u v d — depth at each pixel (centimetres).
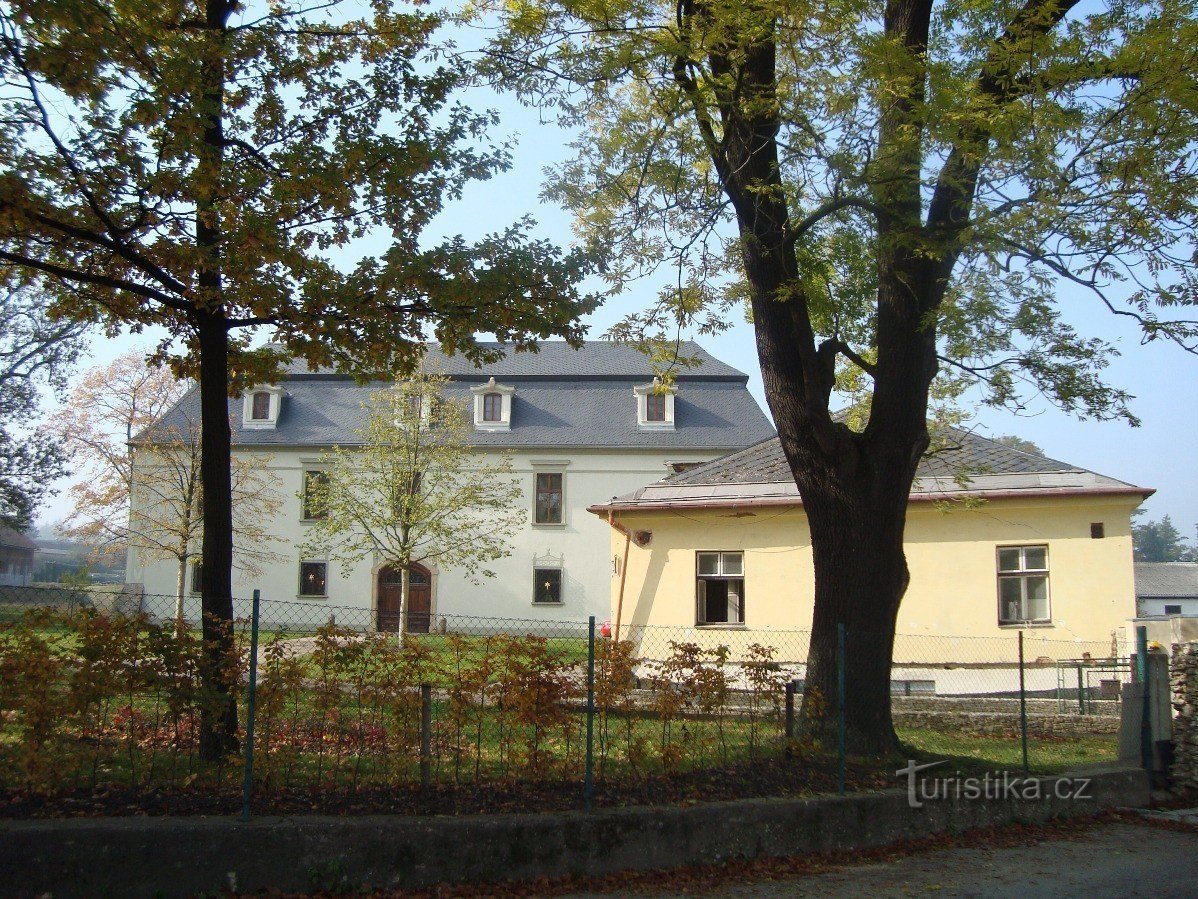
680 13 1011
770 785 855
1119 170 909
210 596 891
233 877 644
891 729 1005
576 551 3841
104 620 707
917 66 927
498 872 700
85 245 928
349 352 1019
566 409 4047
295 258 889
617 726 834
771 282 1051
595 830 730
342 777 746
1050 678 1847
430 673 773
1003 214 959
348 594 3778
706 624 2023
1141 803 1038
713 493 2052
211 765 722
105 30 805
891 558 1027
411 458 3195
